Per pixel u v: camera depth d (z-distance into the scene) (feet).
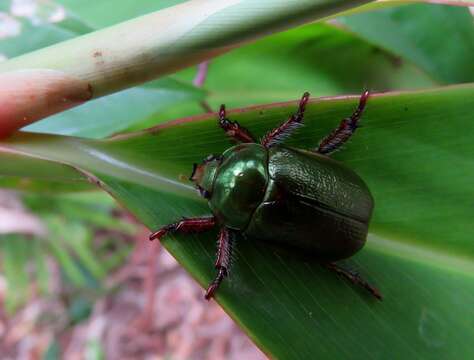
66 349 0.78
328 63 0.40
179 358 0.75
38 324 0.79
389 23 0.37
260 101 0.40
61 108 0.24
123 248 0.79
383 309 0.29
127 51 0.23
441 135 0.30
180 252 0.29
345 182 0.29
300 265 0.30
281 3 0.22
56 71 0.23
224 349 0.75
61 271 0.78
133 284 0.81
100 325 0.79
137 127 0.41
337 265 0.30
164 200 0.29
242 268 0.30
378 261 0.30
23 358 0.78
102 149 0.28
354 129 0.30
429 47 0.37
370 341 0.29
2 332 0.79
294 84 0.40
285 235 0.30
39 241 0.65
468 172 0.30
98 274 0.67
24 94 0.23
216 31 0.22
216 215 0.30
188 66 0.23
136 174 0.28
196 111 0.41
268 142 0.31
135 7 0.34
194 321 0.78
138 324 0.78
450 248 0.30
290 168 0.30
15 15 0.33
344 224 0.29
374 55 0.40
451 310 0.29
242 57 0.40
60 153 0.27
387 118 0.30
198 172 0.29
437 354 0.29
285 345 0.28
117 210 0.71
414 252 0.30
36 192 0.40
